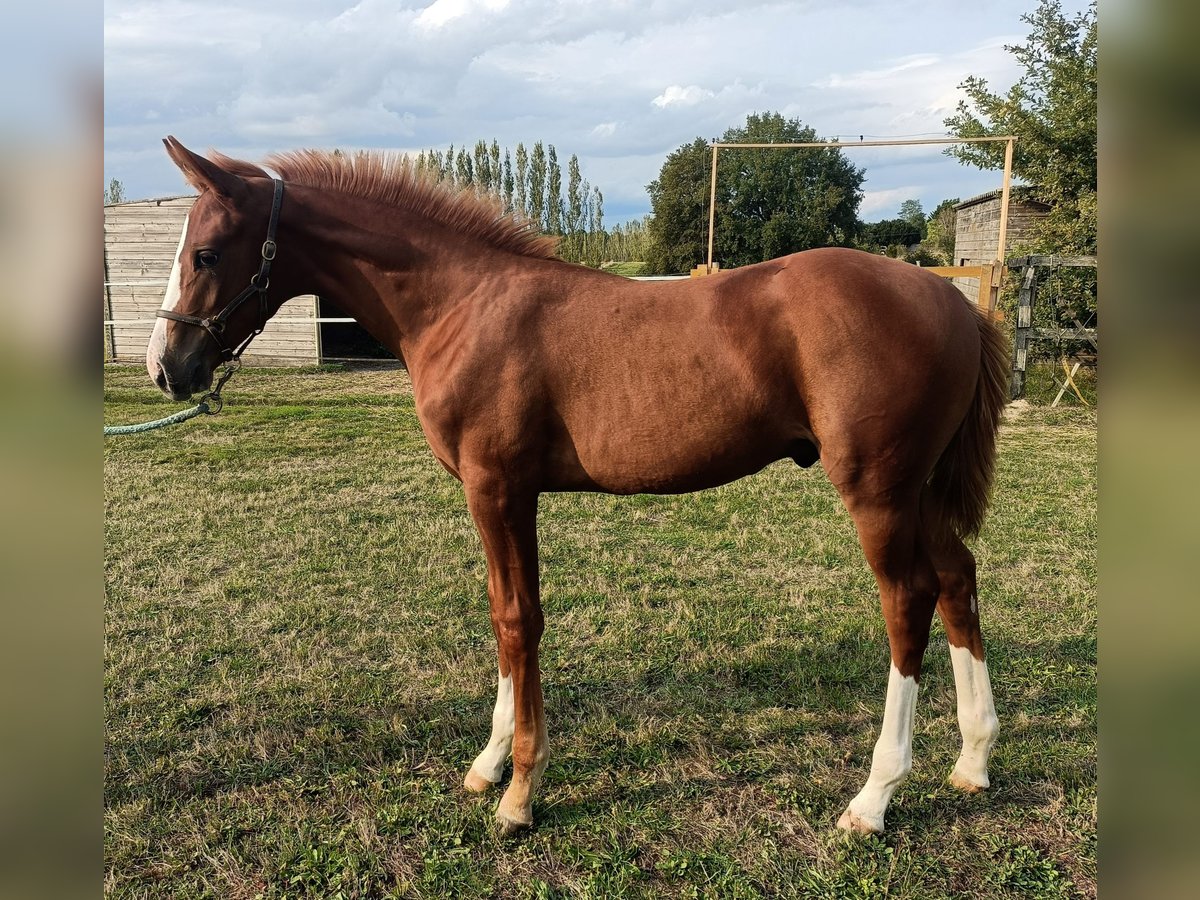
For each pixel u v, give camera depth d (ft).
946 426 7.23
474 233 8.24
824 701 10.03
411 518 17.58
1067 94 38.91
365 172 8.45
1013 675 10.54
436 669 11.07
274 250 8.07
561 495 19.39
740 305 7.30
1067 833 7.63
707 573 14.30
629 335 7.45
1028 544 15.23
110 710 10.09
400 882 7.24
